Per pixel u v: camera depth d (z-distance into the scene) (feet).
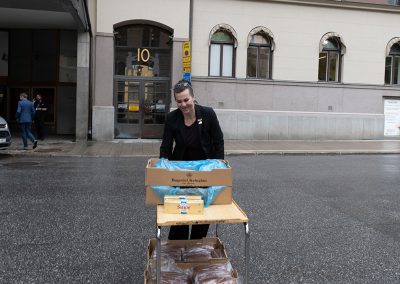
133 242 17.84
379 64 68.18
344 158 49.39
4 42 65.98
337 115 66.64
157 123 62.03
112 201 24.91
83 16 51.57
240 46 62.49
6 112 67.00
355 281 14.34
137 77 61.31
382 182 33.12
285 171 37.99
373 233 19.61
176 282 10.94
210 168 11.60
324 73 66.80
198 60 61.26
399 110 69.15
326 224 20.97
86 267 15.19
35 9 50.96
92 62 58.34
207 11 61.21
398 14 68.23
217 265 11.71
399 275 14.90
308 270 15.24
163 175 11.05
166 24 59.67
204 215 10.43
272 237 18.83
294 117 64.80
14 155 45.65
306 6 64.59
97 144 55.16
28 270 14.84
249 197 26.71
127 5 58.65
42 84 66.54
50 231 19.10
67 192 27.22
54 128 66.85
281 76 64.39
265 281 14.23
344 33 66.44
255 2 62.64
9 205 23.61
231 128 62.59
